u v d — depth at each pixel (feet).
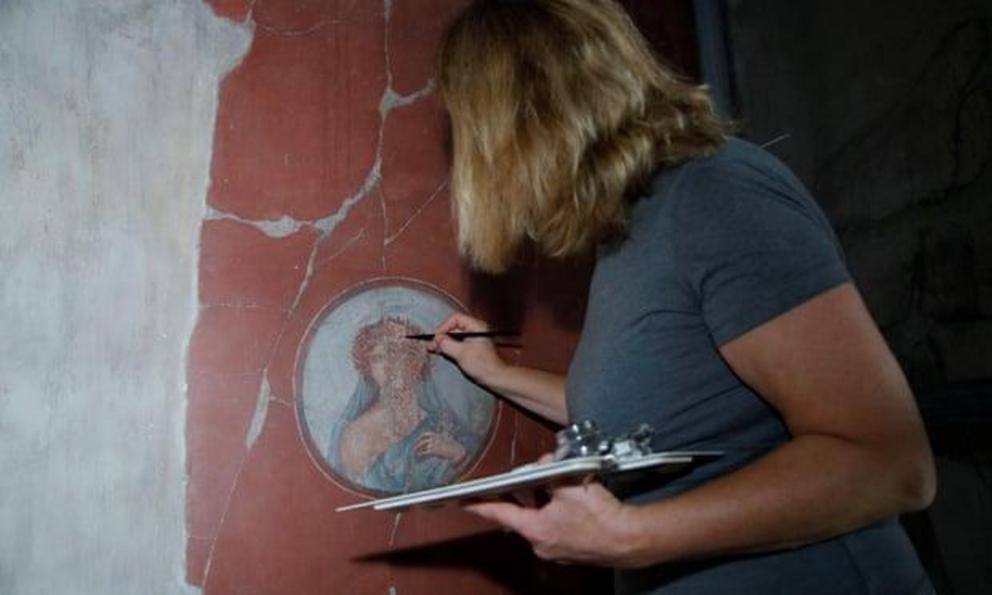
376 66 4.03
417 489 3.75
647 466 1.79
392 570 3.66
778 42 4.26
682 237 1.95
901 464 1.64
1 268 3.37
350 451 3.68
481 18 2.30
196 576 3.43
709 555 1.81
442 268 3.96
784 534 1.72
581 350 2.33
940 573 3.39
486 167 2.23
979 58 3.04
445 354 3.69
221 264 3.67
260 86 3.85
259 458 3.57
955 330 3.24
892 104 3.52
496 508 1.98
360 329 3.78
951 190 3.22
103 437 3.40
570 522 1.85
